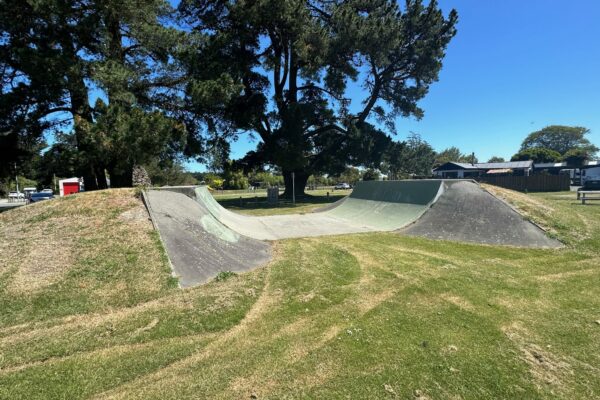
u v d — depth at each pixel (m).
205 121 18.39
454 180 10.63
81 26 11.56
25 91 11.27
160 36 13.39
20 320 3.82
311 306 4.20
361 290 4.74
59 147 12.62
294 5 19.64
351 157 24.58
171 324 3.70
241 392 2.59
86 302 4.21
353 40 21.27
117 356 3.10
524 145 83.81
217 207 10.82
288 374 2.80
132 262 5.14
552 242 7.23
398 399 2.50
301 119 21.38
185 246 5.87
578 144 76.69
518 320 3.76
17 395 2.57
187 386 2.66
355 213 13.13
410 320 3.78
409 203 11.24
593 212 10.66
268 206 19.95
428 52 22.95
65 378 2.78
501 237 7.74
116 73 11.41
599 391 2.57
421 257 6.55
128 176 15.22
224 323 3.75
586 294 4.51
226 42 18.78
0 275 4.62
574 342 3.28
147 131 11.86
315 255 6.77
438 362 2.95
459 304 4.21
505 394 2.54
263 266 6.01
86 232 5.79
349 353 3.11
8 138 12.19
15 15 11.07
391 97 26.02
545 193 25.11
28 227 5.90
